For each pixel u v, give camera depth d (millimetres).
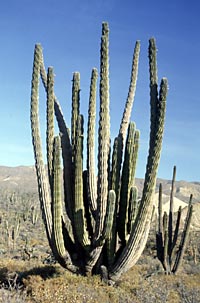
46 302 9570
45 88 13562
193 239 38375
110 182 12148
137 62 13305
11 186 127375
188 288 13734
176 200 67750
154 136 11188
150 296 11109
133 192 12297
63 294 9945
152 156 11109
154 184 11180
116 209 12195
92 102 12195
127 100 13062
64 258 11875
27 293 10484
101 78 11969
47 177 12164
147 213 11258
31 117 12180
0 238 36938
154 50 11875
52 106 12359
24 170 160500
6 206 59969
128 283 12508
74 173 11992
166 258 19547
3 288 10492
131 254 11609
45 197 11930
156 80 11820
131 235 11523
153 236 38500
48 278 11883
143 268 20625
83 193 12492
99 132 11836
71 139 12695
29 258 26156
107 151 11867
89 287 10844
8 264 15883
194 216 52375
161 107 11070
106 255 12156
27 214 48250
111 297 10547
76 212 11867
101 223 11539
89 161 12164
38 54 12234
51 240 11781
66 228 12438
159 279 15797
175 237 19875
